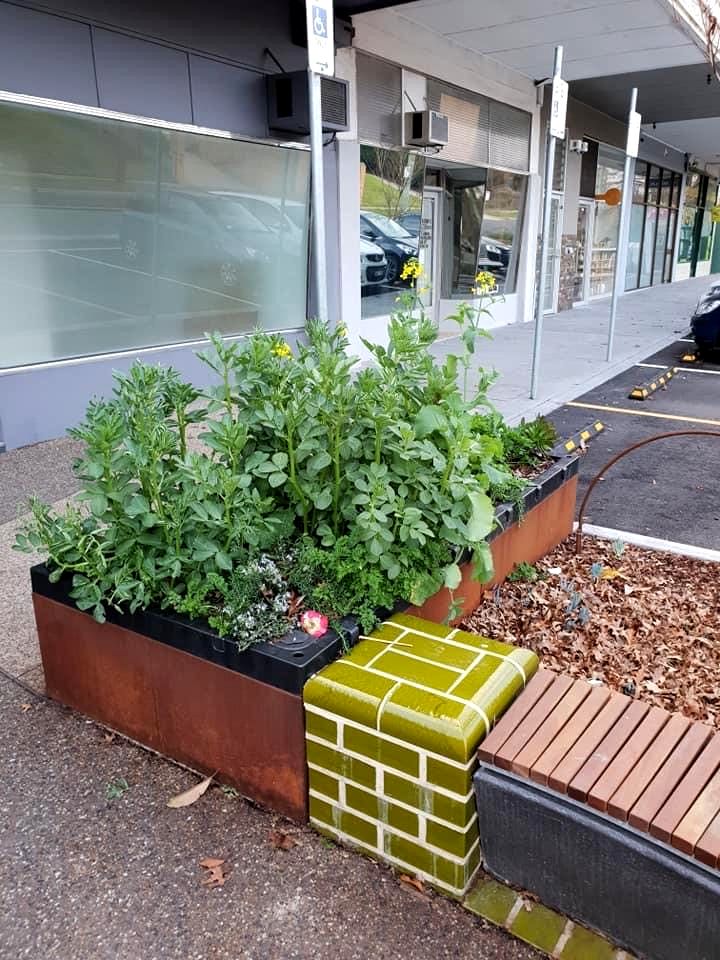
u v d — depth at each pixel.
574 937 1.95
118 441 2.47
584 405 8.10
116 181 6.50
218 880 2.13
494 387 8.78
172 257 7.17
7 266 5.88
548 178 7.59
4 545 4.29
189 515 2.49
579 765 1.91
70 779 2.52
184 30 6.71
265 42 7.55
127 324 6.89
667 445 6.58
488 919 2.01
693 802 1.80
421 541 2.48
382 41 9.24
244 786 2.42
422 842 2.06
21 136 5.76
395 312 3.81
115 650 2.60
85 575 2.63
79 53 5.93
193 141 7.06
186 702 2.46
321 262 3.95
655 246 23.94
